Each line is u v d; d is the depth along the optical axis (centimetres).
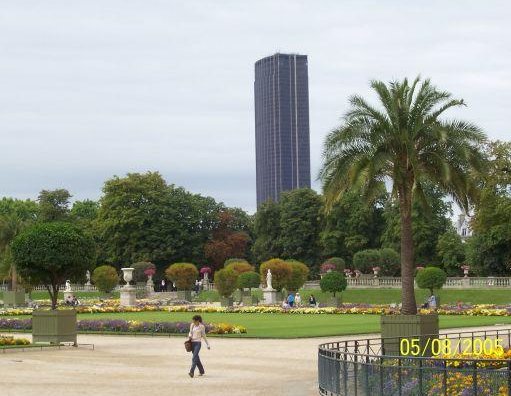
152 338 5094
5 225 10906
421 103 3759
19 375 3123
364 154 3781
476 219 7100
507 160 6519
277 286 9550
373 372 2211
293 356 3791
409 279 3759
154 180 13350
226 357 3791
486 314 6775
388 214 12294
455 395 2034
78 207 15738
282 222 13650
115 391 2662
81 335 5334
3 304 9706
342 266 11488
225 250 14038
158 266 13250
